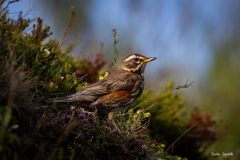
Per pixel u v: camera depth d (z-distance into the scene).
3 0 11.01
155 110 15.45
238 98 22.55
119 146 10.63
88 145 10.14
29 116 9.45
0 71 9.40
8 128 8.78
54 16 23.94
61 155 9.12
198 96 22.61
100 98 12.35
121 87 12.77
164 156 12.74
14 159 8.37
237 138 19.23
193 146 16.02
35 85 10.03
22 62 10.49
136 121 11.61
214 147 19.00
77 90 12.22
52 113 10.30
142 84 13.62
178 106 16.16
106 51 22.33
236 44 24.22
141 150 11.11
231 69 23.33
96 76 15.32
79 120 10.51
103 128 10.69
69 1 24.62
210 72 23.39
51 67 11.48
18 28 11.41
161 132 15.73
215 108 22.27
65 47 17.47
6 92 9.13
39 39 12.01
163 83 22.84
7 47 10.27
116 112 12.86
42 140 9.48
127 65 13.89
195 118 16.50
